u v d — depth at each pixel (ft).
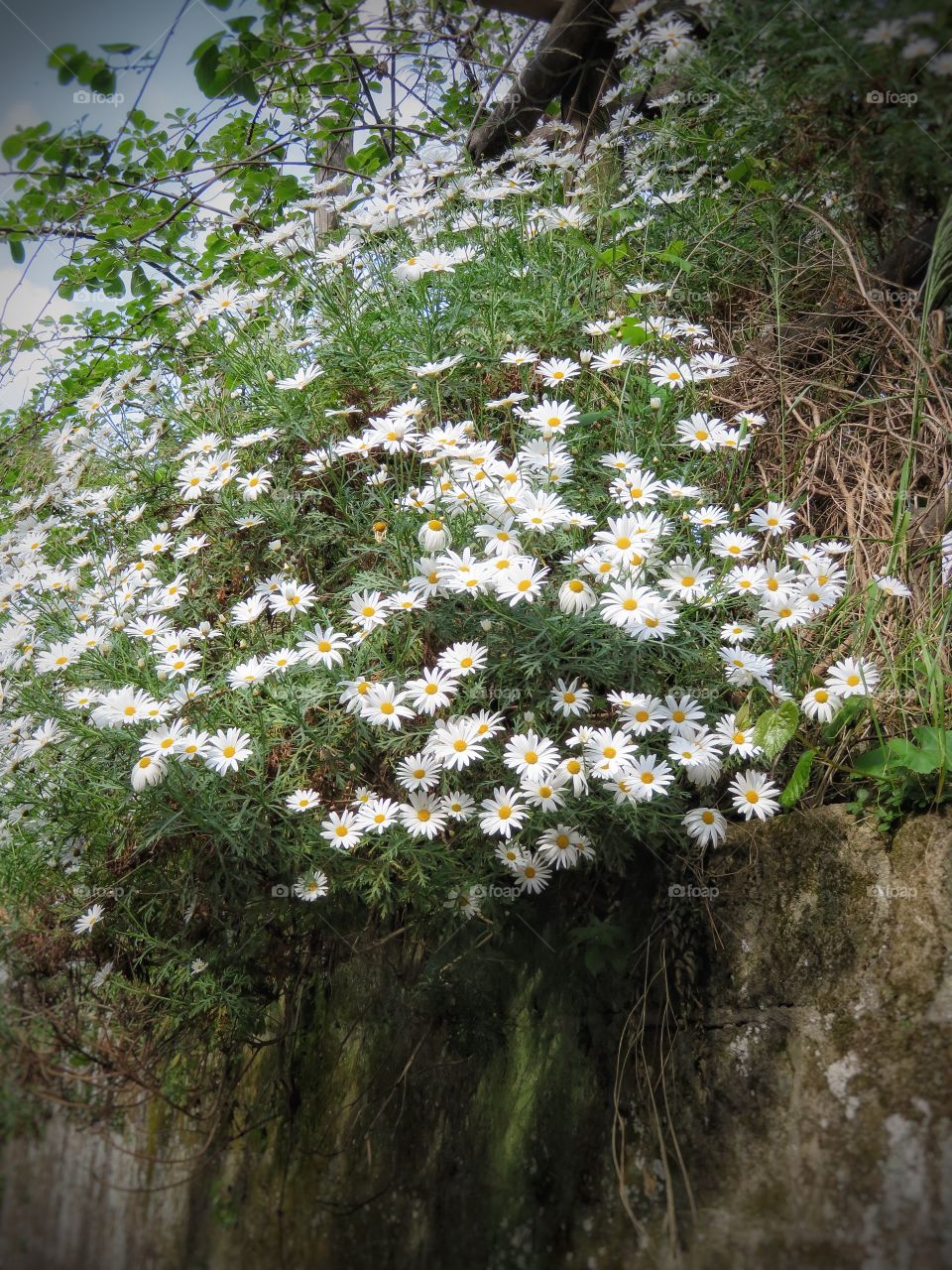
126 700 3.99
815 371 4.89
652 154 5.78
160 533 5.05
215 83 5.79
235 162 6.32
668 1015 3.67
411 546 4.19
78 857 4.50
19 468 6.34
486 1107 3.86
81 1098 3.88
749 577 3.72
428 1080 3.99
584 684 3.81
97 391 5.49
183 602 4.69
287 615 4.41
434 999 4.00
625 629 3.64
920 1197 2.95
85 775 4.43
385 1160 3.88
